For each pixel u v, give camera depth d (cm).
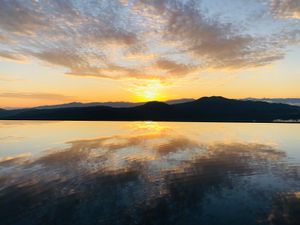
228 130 5425
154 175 1723
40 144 3183
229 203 1243
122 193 1381
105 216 1115
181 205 1225
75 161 2156
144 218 1098
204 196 1339
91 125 7394
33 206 1215
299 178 1639
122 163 2075
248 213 1129
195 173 1770
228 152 2575
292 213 1119
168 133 4697
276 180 1599
